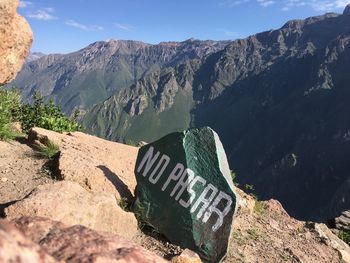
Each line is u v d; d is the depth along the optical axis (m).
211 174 1.60
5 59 1.85
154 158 1.71
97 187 1.74
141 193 1.70
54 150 2.08
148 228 1.69
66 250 0.58
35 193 1.33
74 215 1.30
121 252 0.59
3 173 1.80
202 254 1.56
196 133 1.66
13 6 1.79
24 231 0.63
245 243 1.95
